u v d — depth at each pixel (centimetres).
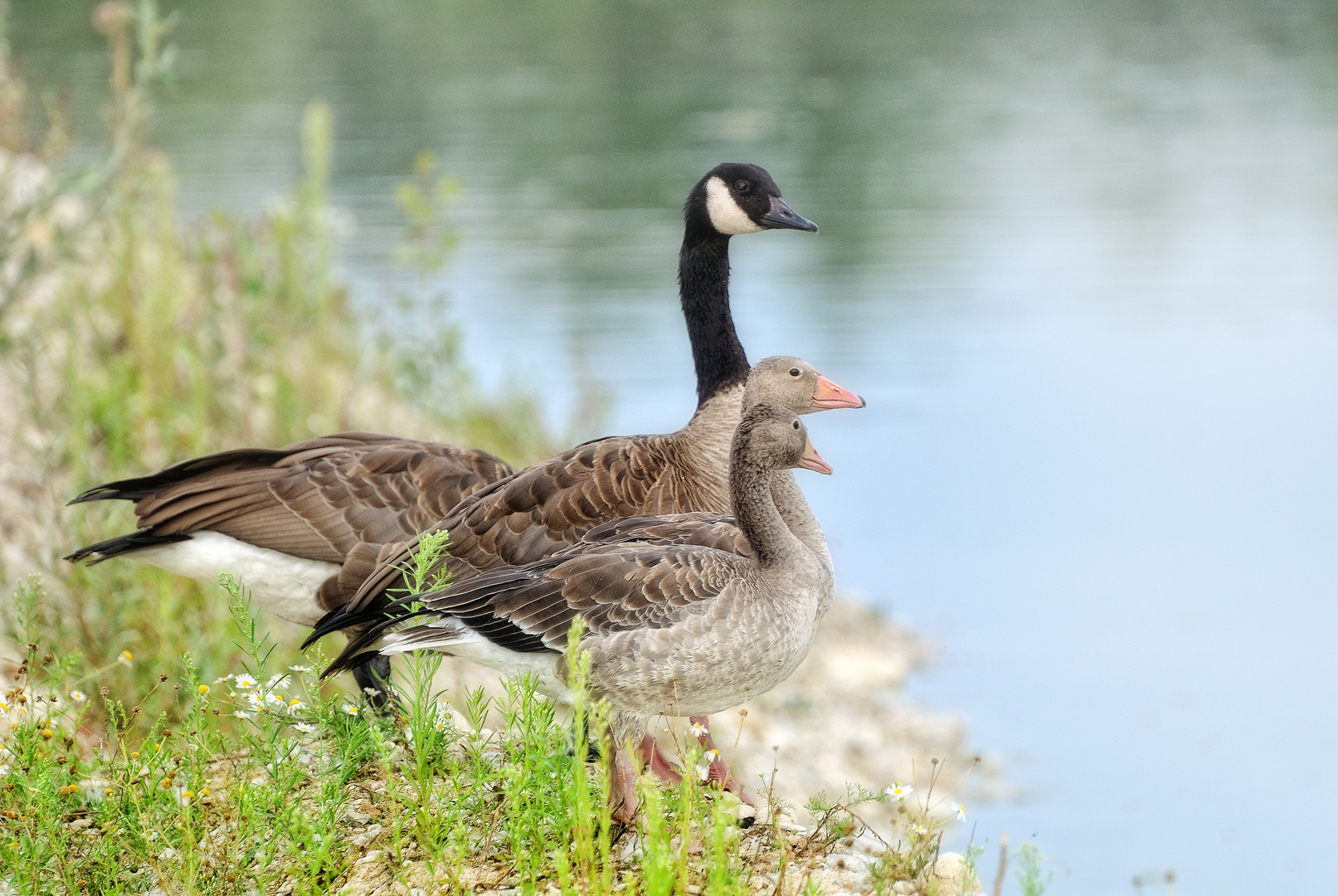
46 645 928
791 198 3553
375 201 3225
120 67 1367
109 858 661
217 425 1437
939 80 5325
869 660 1659
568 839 655
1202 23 6562
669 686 715
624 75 5262
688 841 632
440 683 1178
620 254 2961
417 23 6109
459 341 1666
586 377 1972
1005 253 3105
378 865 681
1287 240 3172
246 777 697
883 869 664
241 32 5528
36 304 1485
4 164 1455
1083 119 4534
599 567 724
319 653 787
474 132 4153
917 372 2522
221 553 930
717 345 1088
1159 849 1273
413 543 840
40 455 1114
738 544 801
